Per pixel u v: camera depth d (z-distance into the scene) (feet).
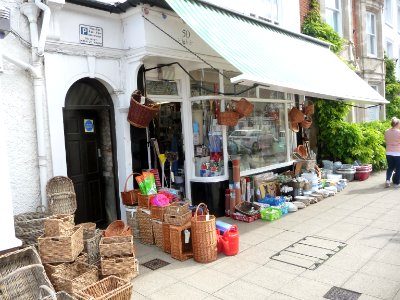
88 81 20.27
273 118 30.96
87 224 16.90
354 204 25.89
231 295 13.30
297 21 35.29
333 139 37.35
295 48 27.58
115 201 21.59
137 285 14.46
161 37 20.31
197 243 16.43
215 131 24.89
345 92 25.82
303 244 18.12
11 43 16.67
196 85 24.50
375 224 20.81
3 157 12.69
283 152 32.17
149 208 19.38
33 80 17.30
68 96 19.70
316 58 29.45
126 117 20.98
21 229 14.97
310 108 33.22
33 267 11.37
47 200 17.43
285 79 19.52
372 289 13.14
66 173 18.57
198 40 22.33
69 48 18.45
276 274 14.83
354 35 48.70
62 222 13.94
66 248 13.61
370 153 36.70
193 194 24.36
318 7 38.55
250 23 25.54
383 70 53.47
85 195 20.94
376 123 44.29
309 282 13.97
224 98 24.95
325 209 24.91
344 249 17.15
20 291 11.35
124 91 20.93
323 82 24.48
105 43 19.97
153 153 23.17
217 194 24.12
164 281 14.71
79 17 18.88
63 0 17.37
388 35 60.23
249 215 22.63
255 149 28.60
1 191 12.59
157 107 20.22
